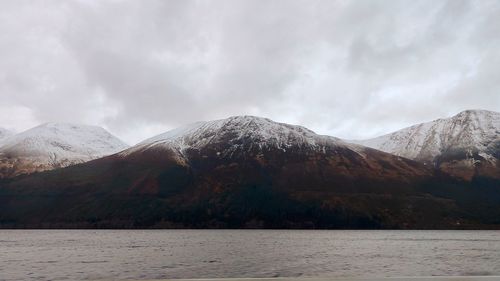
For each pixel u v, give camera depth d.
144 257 95.75
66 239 185.12
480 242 168.00
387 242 164.75
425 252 112.81
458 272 67.19
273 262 83.69
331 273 65.50
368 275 63.03
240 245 142.50
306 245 143.38
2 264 80.75
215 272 67.00
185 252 111.06
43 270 70.62
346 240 179.25
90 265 78.56
